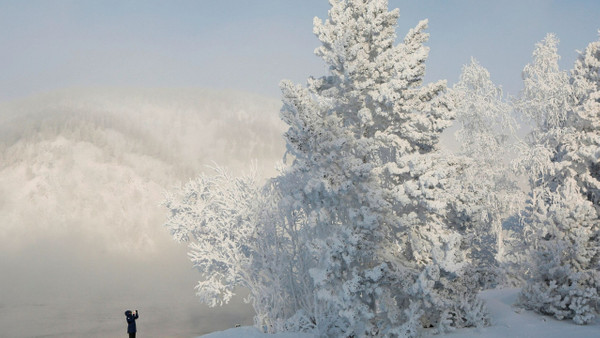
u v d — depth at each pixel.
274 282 22.25
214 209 25.84
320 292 15.17
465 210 16.69
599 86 27.88
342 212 16.58
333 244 14.96
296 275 22.92
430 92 17.30
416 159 16.02
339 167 15.77
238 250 24.09
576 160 24.77
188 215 25.44
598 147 23.72
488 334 15.77
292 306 22.69
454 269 15.12
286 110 16.23
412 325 14.88
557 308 17.58
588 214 18.73
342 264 15.43
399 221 16.30
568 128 27.23
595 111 24.97
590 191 24.36
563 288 17.41
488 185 17.70
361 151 16.58
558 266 17.83
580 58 29.45
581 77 28.72
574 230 18.33
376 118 17.86
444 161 17.09
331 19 18.53
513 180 34.72
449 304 15.47
